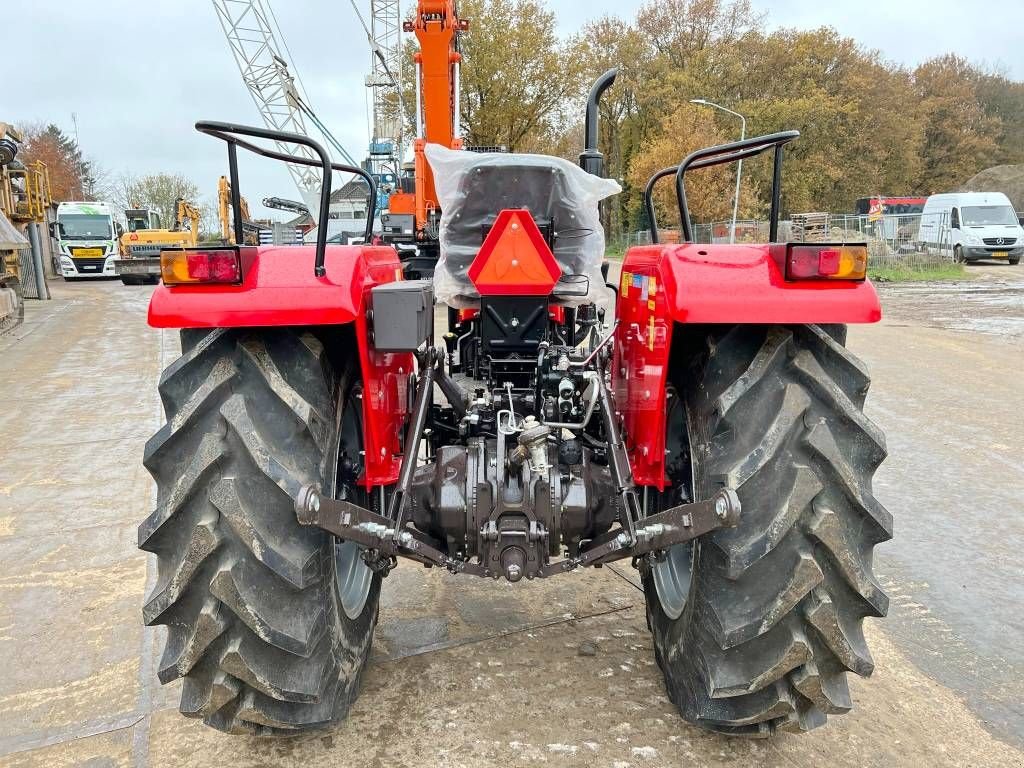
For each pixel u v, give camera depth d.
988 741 2.55
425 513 2.64
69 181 58.88
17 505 4.80
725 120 40.41
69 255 27.83
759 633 2.02
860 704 2.74
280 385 2.04
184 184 59.47
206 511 1.96
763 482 2.01
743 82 42.81
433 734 2.53
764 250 2.18
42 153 57.22
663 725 2.58
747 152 2.66
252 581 1.97
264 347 2.12
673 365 2.53
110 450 6.00
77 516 4.61
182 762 2.42
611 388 3.31
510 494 2.46
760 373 2.09
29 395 7.99
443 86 8.66
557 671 2.90
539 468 2.42
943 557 3.99
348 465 2.51
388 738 2.51
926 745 2.52
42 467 5.57
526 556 2.43
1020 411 7.06
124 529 4.41
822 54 42.94
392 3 32.25
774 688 2.15
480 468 2.56
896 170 47.28
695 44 43.69
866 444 2.05
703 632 2.19
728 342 2.21
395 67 30.83
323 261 2.05
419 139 8.34
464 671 2.90
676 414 2.58
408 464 2.51
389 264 2.77
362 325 2.17
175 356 10.36
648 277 2.53
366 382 2.25
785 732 2.55
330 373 2.26
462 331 4.29
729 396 2.08
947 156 54.09
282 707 2.15
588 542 2.52
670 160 34.38
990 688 2.86
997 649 3.14
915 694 2.81
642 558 2.61
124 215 36.41
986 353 10.28
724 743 2.49
